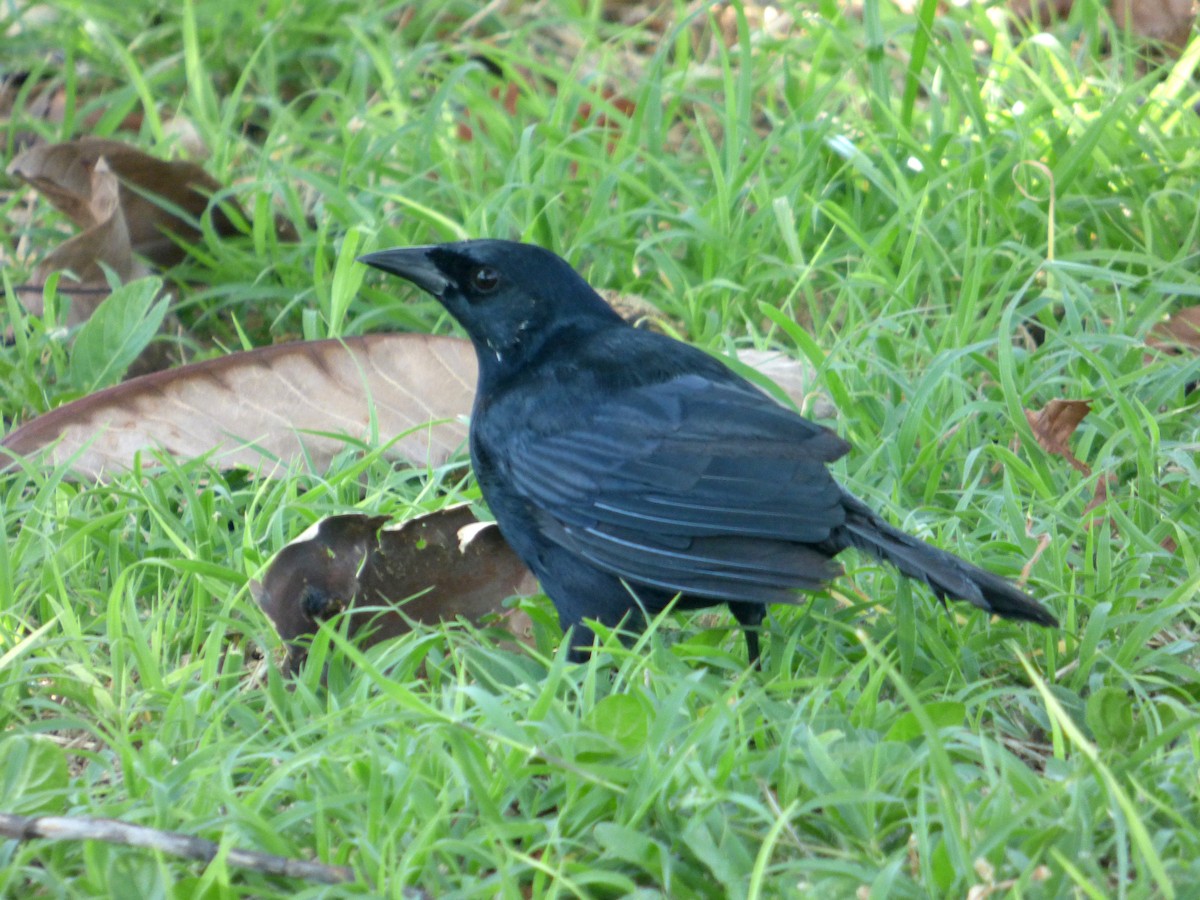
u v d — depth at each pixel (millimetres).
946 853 6051
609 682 7941
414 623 8148
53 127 14359
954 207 11953
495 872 6395
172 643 8477
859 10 16109
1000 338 9844
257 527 9336
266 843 6270
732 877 6055
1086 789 6426
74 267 12156
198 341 12211
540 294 9172
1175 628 8477
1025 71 13445
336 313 11156
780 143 12930
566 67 15703
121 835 6039
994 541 8844
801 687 7770
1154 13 14961
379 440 10188
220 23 15516
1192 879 5949
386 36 15328
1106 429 9773
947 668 7980
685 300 11852
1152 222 12000
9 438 9836
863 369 10859
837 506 7914
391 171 13117
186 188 12609
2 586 8438
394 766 6590
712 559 8055
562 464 8586
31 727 7297
